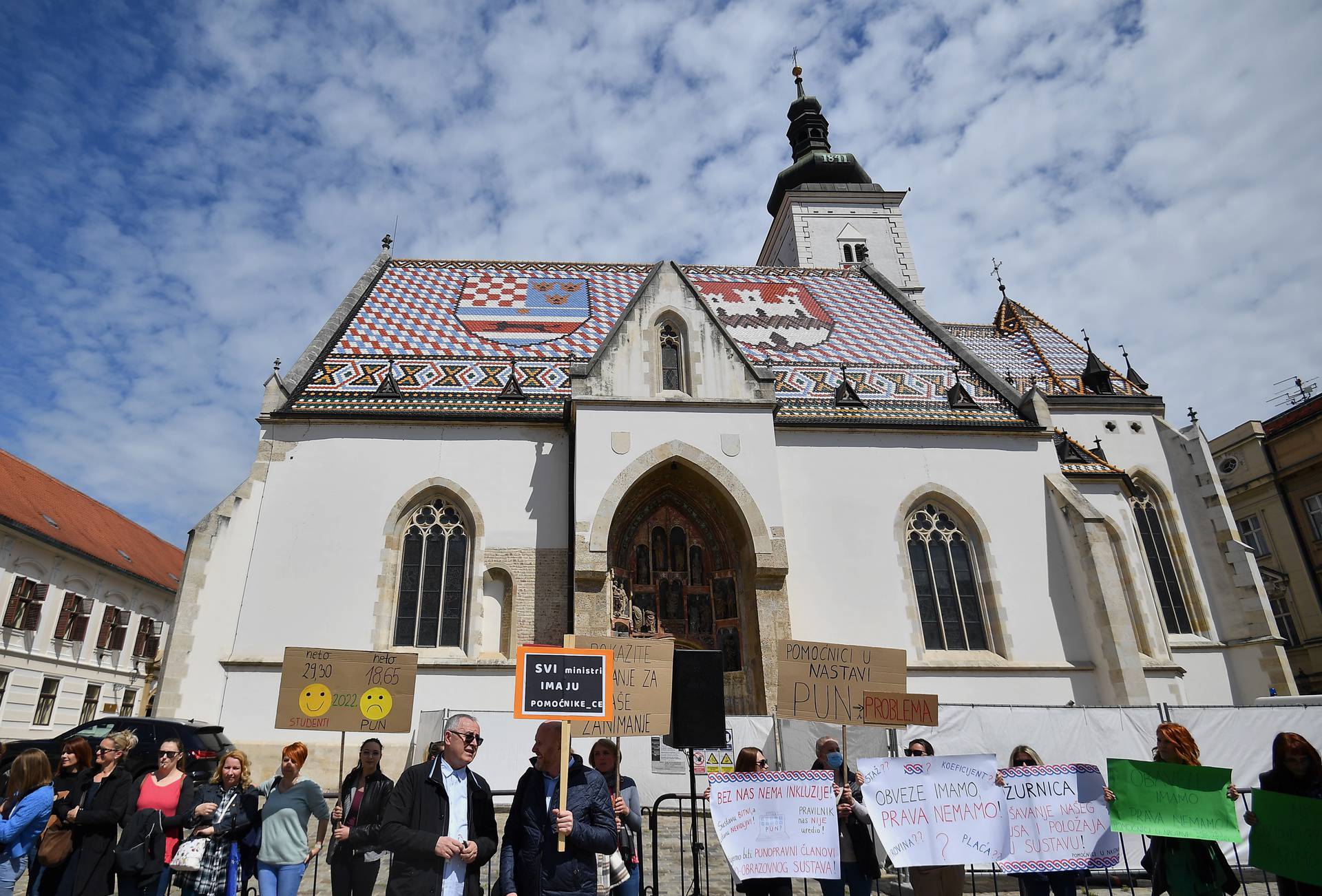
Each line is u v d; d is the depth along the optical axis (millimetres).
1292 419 52031
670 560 26656
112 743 10055
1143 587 29469
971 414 29719
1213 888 8891
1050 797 10297
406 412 27031
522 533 25828
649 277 28578
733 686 24875
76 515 48688
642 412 26078
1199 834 9016
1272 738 16750
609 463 25234
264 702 22953
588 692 9180
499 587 25438
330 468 26031
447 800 8398
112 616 48250
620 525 26453
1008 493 28062
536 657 9250
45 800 9227
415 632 24656
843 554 26594
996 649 26062
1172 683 27062
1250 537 53875
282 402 26828
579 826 8133
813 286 39844
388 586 24750
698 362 27234
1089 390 37250
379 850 8750
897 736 17266
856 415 29000
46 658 42312
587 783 8477
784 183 58188
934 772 10359
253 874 10641
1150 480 34688
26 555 41188
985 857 9969
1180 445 34781
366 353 30141
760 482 25547
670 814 19094
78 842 9562
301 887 13422
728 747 19875
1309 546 50219
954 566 27312
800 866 9609
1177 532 33719
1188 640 31688
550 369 30234
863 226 53250
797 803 9930
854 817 10445
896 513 27344
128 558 51062
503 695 23422
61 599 43656
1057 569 27109
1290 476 51344
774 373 30844
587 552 23922
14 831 8961
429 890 8000
